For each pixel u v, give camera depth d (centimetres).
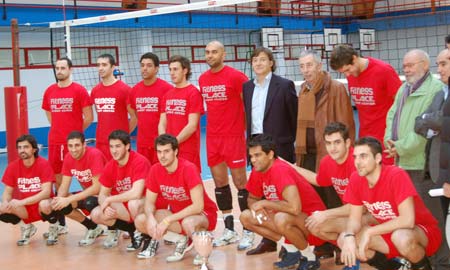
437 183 388
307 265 473
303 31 1955
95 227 591
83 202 573
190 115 566
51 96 660
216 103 563
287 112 522
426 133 404
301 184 470
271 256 523
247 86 537
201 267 487
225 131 563
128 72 1647
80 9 1442
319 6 1970
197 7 759
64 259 539
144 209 522
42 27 1395
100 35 1582
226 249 552
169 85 618
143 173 545
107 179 559
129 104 637
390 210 399
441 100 404
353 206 413
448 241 390
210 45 554
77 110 656
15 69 767
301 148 504
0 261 539
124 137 541
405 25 1948
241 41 1859
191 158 576
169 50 1722
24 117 755
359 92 484
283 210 460
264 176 477
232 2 731
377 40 2042
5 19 1326
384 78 469
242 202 559
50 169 597
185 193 506
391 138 446
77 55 1552
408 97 434
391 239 393
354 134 491
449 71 398
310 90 498
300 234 466
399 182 388
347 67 471
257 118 530
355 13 2047
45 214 576
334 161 456
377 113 478
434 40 1927
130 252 556
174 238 521
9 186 597
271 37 1805
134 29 1600
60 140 658
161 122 596
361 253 389
